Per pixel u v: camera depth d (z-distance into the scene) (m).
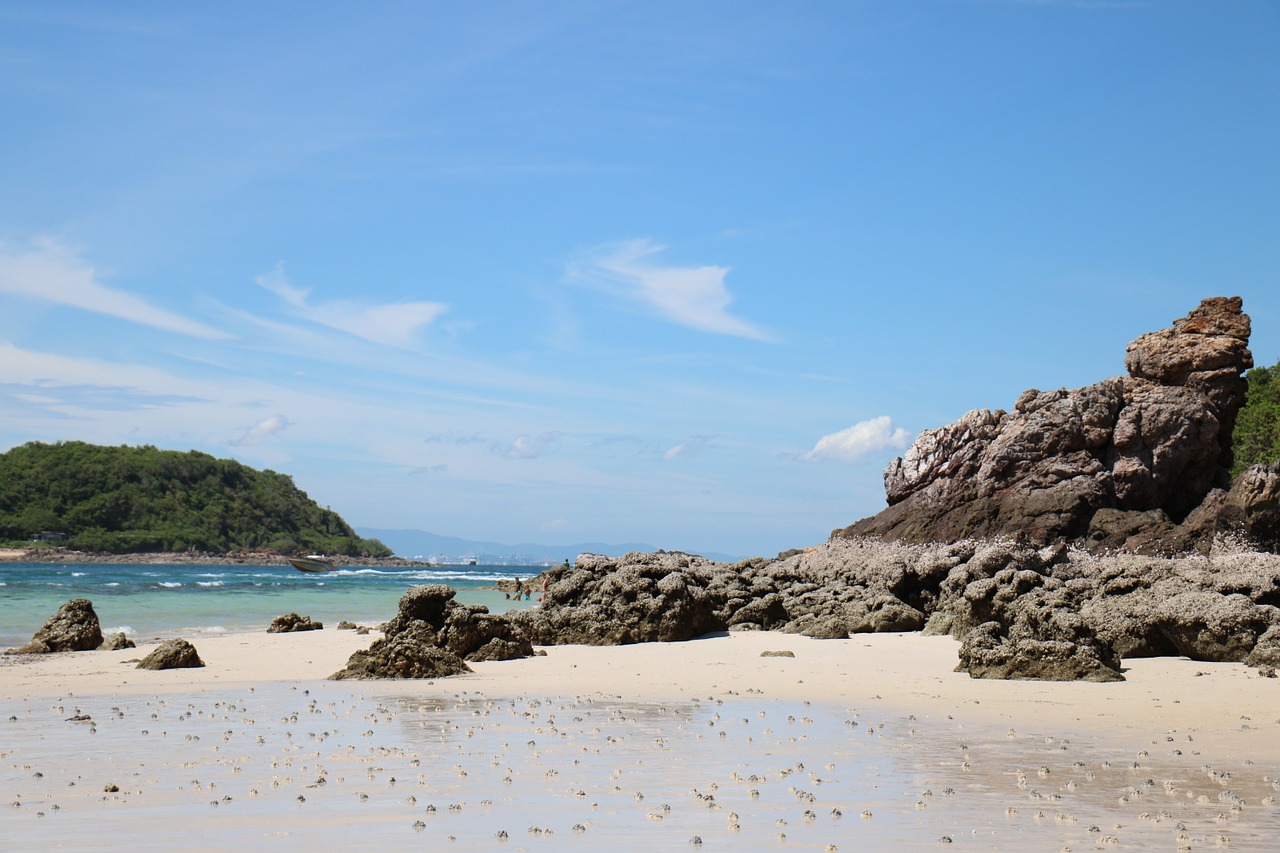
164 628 40.81
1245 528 37.28
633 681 22.14
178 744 13.82
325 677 22.95
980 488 45.59
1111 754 13.50
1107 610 26.91
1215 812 10.07
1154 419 44.34
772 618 37.72
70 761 12.51
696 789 10.95
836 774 11.93
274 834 8.84
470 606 28.02
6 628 39.97
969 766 12.52
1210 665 24.16
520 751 13.34
